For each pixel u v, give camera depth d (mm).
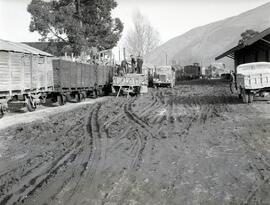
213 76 99062
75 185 6605
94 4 46125
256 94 21391
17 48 19484
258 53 36344
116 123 14469
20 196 6137
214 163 7914
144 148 9625
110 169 7633
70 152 9359
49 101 26719
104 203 5695
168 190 6238
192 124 13703
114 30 48281
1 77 17094
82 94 28781
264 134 11203
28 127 13891
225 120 14516
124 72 34125
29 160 8664
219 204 5562
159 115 16906
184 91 37250
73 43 42062
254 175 6980
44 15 40188
